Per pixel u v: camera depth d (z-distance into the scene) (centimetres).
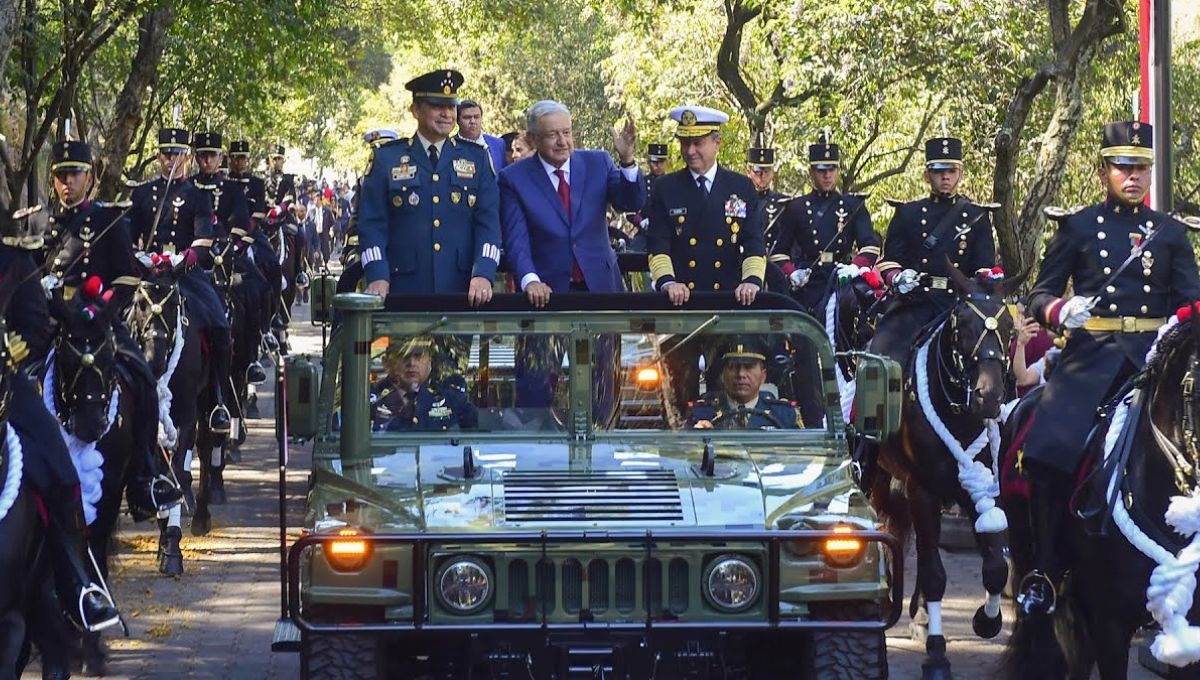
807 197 1611
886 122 2608
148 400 1044
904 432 1002
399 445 835
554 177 1010
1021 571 919
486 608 721
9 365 747
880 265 1216
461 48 4406
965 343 956
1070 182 2580
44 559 805
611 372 852
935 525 998
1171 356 771
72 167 1053
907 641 1062
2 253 800
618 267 1048
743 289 877
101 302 941
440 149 973
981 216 1195
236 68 2628
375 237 955
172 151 1466
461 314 850
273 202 2666
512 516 736
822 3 2259
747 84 2905
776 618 717
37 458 778
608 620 723
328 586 716
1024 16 2414
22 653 831
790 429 853
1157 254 840
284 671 995
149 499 1054
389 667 776
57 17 2220
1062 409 832
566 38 4678
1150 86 1239
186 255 1303
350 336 820
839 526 730
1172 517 735
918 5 2214
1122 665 800
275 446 1905
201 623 1108
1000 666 919
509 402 851
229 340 1404
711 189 995
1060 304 823
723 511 744
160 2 2103
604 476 780
